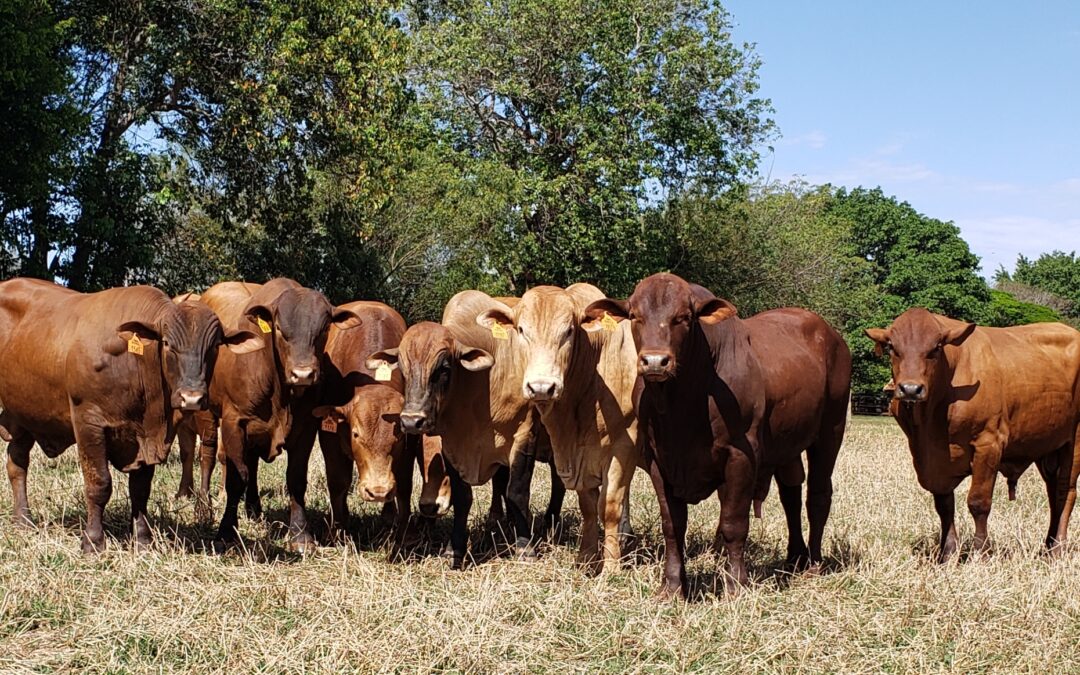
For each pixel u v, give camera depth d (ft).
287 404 26.61
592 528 25.63
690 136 94.63
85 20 70.59
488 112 98.32
